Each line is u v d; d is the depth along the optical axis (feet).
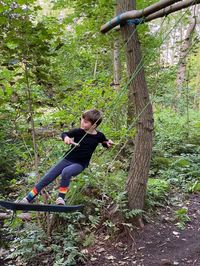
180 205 10.92
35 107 8.72
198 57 27.12
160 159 13.91
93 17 12.85
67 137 7.28
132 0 9.21
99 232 9.04
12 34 7.80
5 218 8.81
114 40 13.42
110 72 15.16
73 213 9.05
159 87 16.49
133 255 8.27
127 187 9.52
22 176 11.42
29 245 8.38
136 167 9.39
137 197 9.36
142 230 9.16
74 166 7.37
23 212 9.35
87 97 9.23
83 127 7.56
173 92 20.75
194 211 10.57
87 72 14.96
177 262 7.93
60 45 8.43
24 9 7.80
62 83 8.78
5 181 10.94
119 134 10.04
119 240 8.79
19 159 11.56
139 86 9.22
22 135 9.12
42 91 8.99
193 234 9.15
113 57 14.84
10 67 8.02
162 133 17.07
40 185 7.25
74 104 9.14
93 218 9.03
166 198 11.22
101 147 10.75
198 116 20.65
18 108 8.60
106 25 9.39
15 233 8.96
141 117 9.29
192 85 28.89
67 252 8.27
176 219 9.84
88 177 9.66
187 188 12.19
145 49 12.62
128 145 12.19
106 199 9.70
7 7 7.43
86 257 8.17
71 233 8.54
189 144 16.26
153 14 8.32
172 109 21.59
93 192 9.77
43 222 9.14
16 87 8.66
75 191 9.12
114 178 10.19
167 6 7.55
